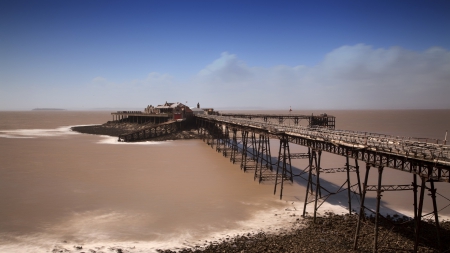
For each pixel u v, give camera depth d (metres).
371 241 25.67
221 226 29.95
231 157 61.69
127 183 44.22
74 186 42.66
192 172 51.22
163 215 32.56
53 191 40.38
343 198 37.53
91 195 38.84
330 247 24.95
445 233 26.81
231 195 39.03
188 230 29.11
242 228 29.47
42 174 49.12
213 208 34.56
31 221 31.02
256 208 34.56
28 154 67.50
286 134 37.88
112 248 25.88
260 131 46.16
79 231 28.91
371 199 37.00
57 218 31.77
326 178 47.00
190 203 36.09
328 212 32.91
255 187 42.56
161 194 39.31
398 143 24.88
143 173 50.22
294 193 39.78
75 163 57.88
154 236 27.95
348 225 29.08
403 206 34.53
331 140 28.28
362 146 24.06
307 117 97.50
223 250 24.98
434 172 19.81
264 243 26.06
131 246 26.20
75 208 34.47
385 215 31.91
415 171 20.11
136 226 29.95
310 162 32.78
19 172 50.44
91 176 48.03
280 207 34.84
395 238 26.00
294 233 28.00
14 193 39.47
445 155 19.17
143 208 34.50
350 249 24.52
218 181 45.56
